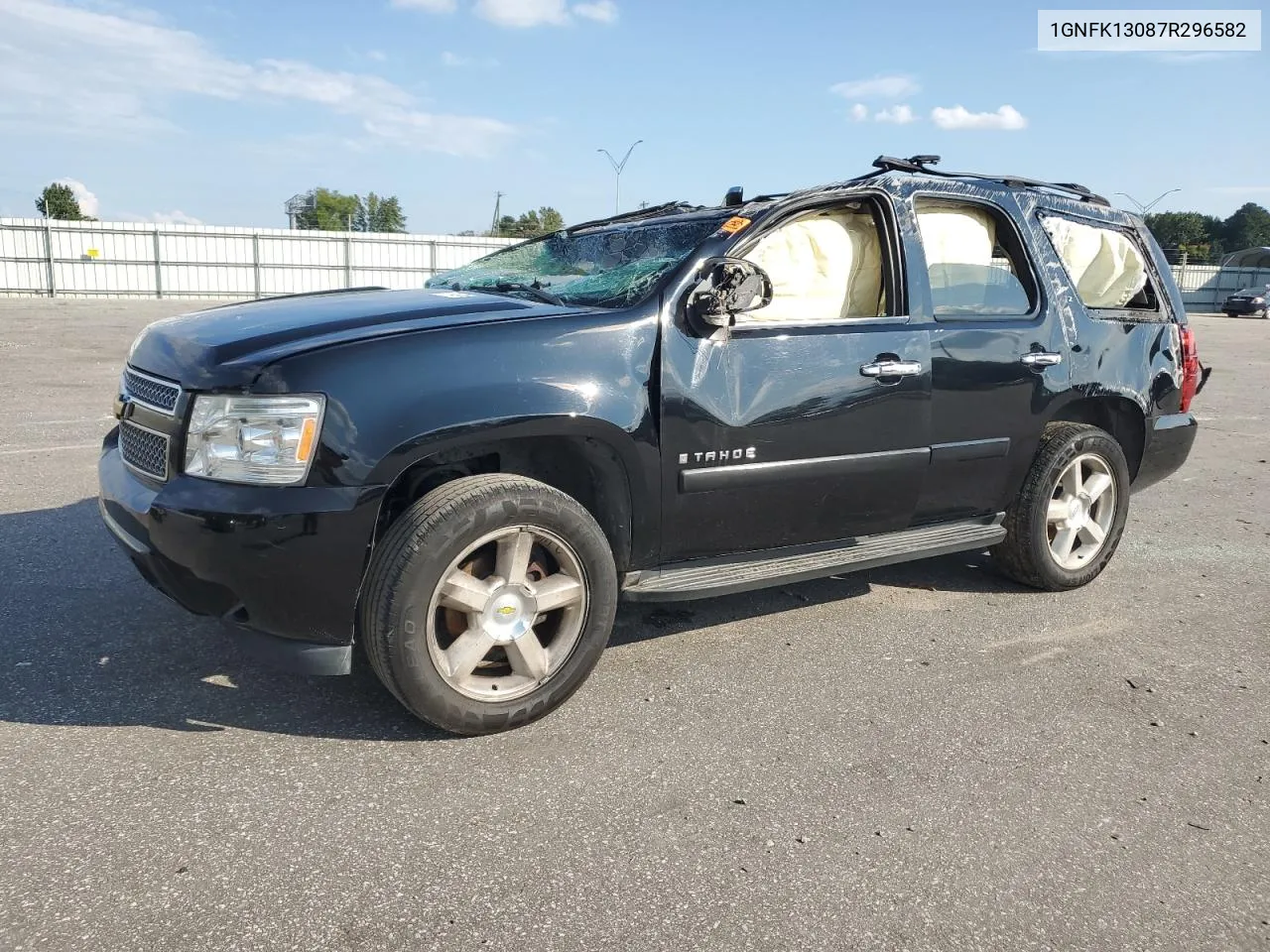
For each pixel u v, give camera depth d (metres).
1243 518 6.29
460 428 2.78
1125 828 2.62
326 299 3.56
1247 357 20.62
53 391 10.30
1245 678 3.68
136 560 2.91
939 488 4.00
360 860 2.34
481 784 2.71
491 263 4.46
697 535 3.41
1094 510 4.66
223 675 3.33
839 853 2.45
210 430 2.72
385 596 2.73
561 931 2.11
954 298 4.04
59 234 35.62
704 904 2.22
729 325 3.32
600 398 3.01
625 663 3.62
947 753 3.00
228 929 2.07
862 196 3.77
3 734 2.88
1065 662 3.78
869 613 4.27
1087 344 4.43
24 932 2.03
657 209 4.44
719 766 2.86
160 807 2.52
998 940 2.15
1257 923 2.25
